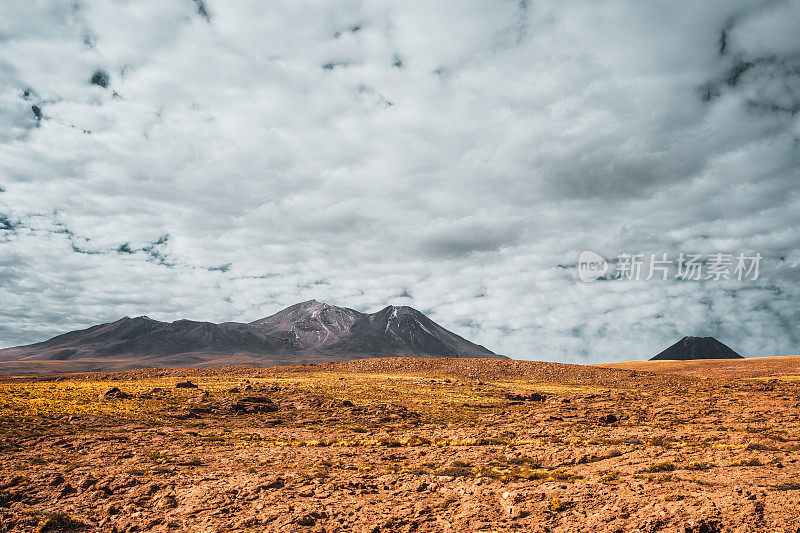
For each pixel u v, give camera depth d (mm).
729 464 23172
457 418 57969
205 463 30234
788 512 14039
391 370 135500
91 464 29984
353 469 27906
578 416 53656
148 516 19312
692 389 87312
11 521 19078
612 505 16703
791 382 91812
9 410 51781
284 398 74250
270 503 20109
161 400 66688
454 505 18969
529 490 19672
